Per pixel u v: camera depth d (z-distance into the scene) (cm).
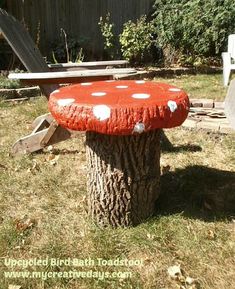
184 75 372
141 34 381
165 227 121
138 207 121
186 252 111
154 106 104
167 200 136
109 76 156
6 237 118
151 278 103
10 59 340
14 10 370
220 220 125
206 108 232
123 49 394
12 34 171
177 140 191
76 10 393
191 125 202
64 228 123
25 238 118
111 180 116
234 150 178
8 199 140
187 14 378
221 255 110
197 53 396
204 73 386
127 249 112
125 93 117
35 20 380
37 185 149
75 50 385
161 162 167
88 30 402
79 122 105
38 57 188
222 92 290
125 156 114
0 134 204
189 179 150
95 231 120
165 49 403
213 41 383
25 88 279
